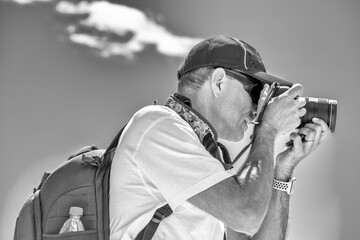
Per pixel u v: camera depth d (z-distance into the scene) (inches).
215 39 111.5
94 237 105.8
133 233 104.4
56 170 108.7
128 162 104.9
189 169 102.1
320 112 112.5
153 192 104.5
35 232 108.4
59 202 106.8
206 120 109.2
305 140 117.0
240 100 110.8
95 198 106.3
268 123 108.7
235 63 109.9
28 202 109.4
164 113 106.5
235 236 122.7
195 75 111.0
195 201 102.0
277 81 111.0
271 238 122.1
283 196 122.0
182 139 104.0
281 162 121.6
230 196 100.7
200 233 105.1
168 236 104.0
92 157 108.5
